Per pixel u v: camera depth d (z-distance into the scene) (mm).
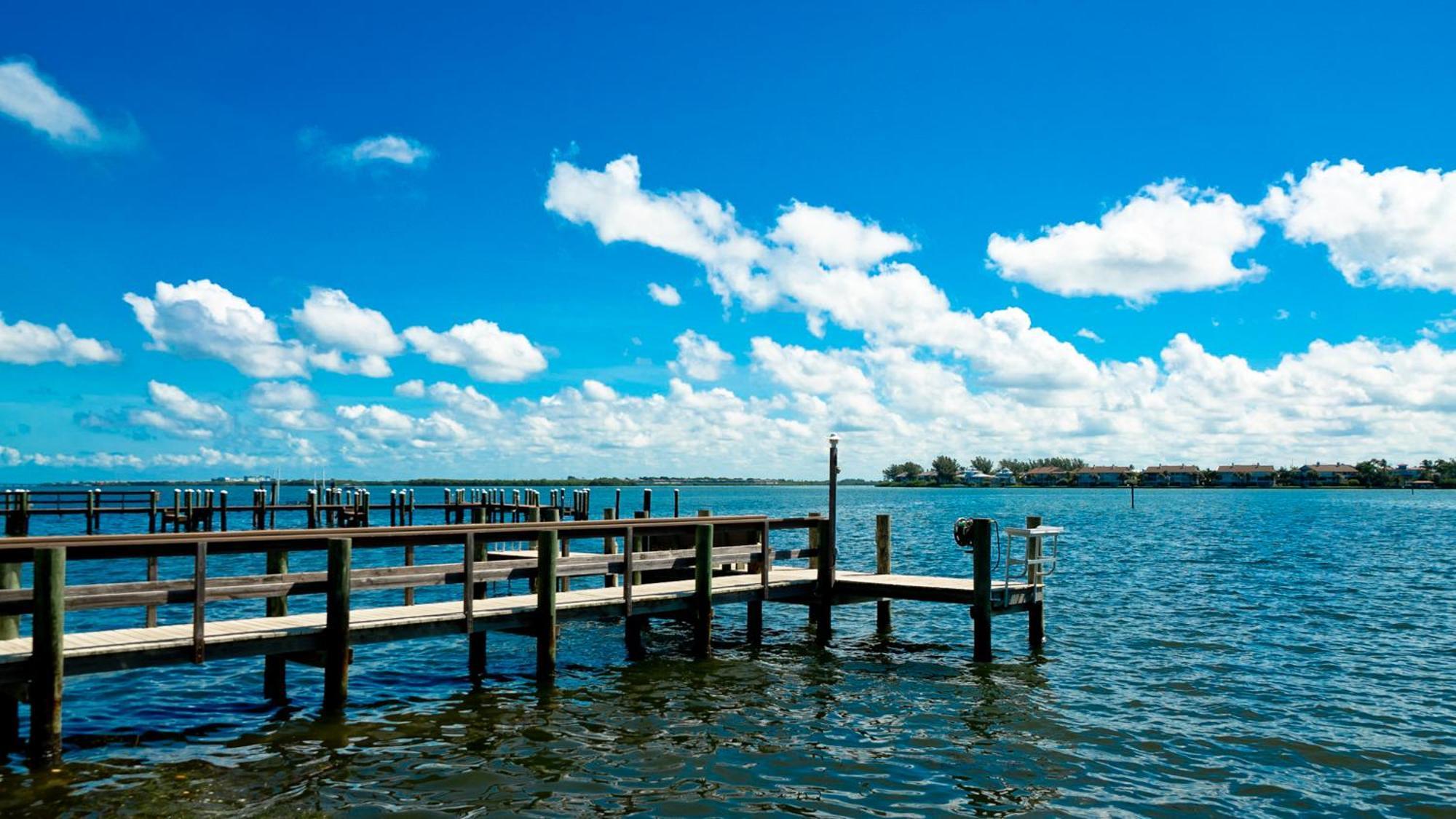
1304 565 35281
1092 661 17312
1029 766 11320
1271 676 16078
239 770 10836
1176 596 26000
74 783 10328
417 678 15562
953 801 10172
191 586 11516
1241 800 10227
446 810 9727
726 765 11250
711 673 16250
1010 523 67812
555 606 14828
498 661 17031
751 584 18375
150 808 9641
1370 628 20828
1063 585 28672
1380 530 61062
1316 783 10781
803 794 10328
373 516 77250
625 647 18109
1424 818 9750
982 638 17125
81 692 14250
